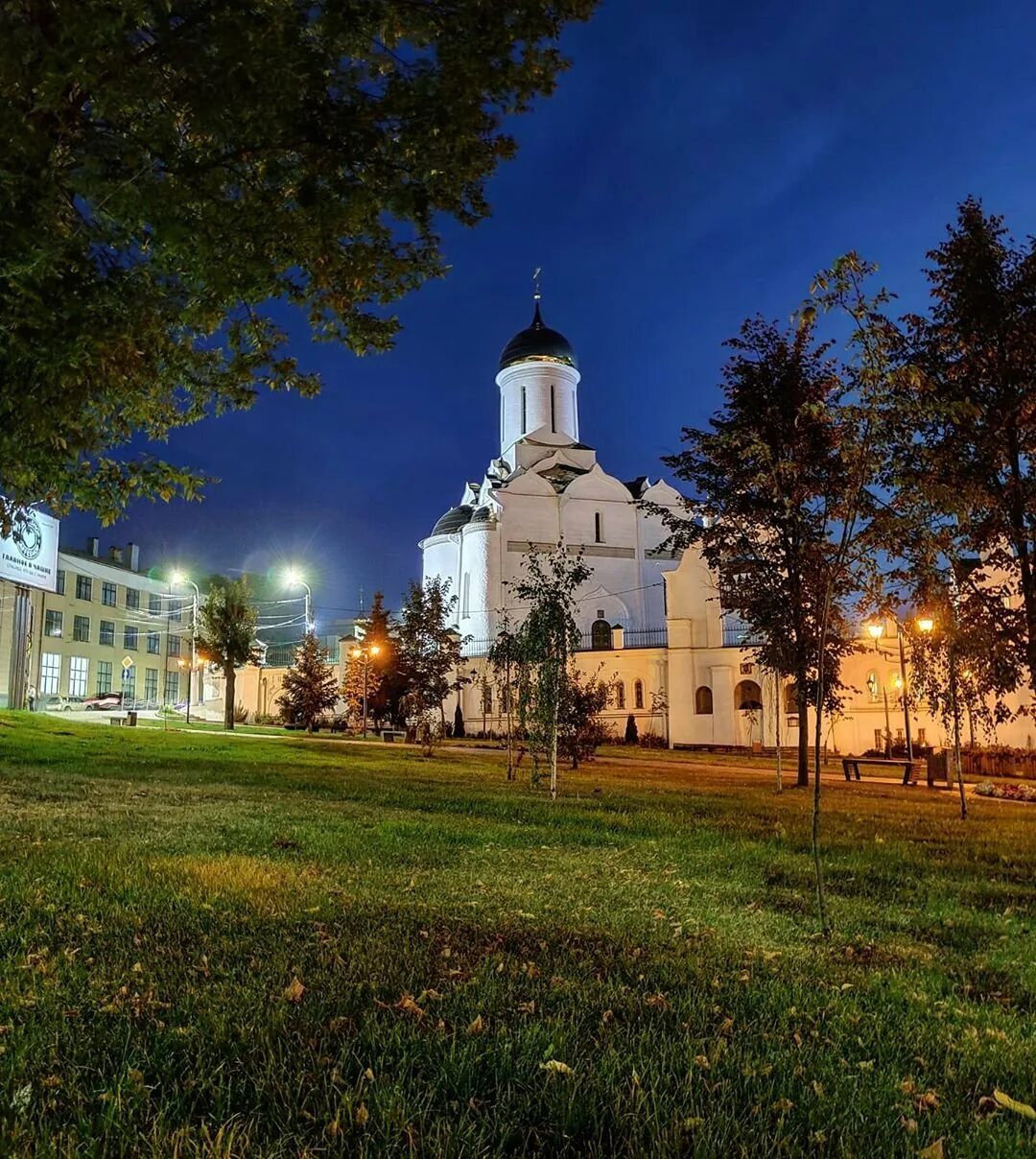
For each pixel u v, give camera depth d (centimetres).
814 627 2200
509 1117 337
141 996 456
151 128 634
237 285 742
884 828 1423
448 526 6538
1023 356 1727
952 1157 330
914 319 1800
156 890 701
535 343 6938
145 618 7912
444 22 700
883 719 4444
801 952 620
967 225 1812
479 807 1491
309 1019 423
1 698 5469
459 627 5969
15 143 561
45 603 6419
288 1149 309
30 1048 383
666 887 845
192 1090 348
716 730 4772
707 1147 317
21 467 850
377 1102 338
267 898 689
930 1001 526
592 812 1477
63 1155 297
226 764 2325
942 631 1709
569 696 1984
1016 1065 427
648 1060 388
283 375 970
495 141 780
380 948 557
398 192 739
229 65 604
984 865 1045
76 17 534
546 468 6481
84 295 654
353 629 6631
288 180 733
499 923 652
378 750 3438
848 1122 349
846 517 767
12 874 747
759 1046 426
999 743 3956
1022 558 1752
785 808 1700
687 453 2302
